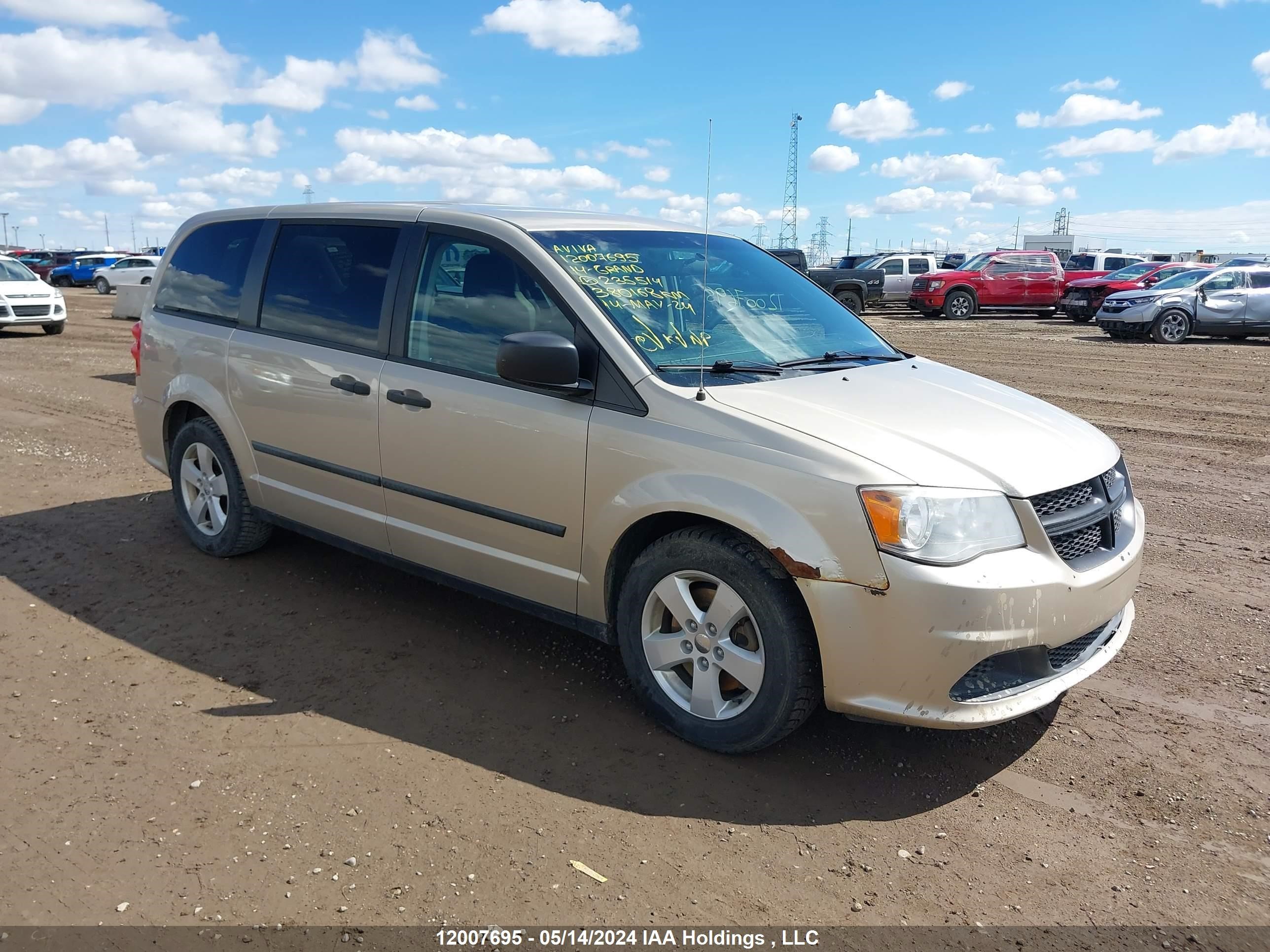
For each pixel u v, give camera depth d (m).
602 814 3.01
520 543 3.74
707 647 3.31
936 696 2.97
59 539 5.49
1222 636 4.46
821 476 2.99
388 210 4.30
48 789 3.06
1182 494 7.01
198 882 2.64
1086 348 16.88
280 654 4.09
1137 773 3.31
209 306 5.04
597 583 3.55
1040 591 3.00
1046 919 2.59
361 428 4.18
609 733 3.50
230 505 5.01
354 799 3.05
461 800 3.05
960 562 2.92
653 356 3.47
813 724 3.62
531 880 2.68
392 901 2.58
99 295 33.88
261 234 4.86
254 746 3.35
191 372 5.05
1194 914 2.62
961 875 2.76
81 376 12.51
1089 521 3.24
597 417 3.44
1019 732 3.59
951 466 3.06
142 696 3.69
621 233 4.11
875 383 3.70
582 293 3.59
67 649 4.09
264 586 4.84
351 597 4.73
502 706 3.68
